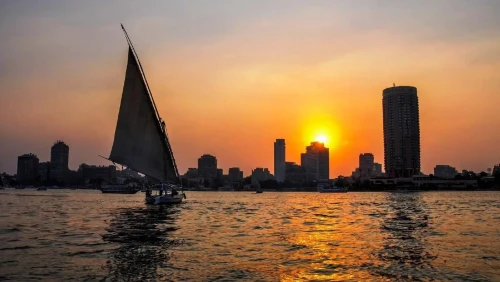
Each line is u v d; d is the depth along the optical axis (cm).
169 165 8081
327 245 3316
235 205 10406
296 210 8362
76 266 2469
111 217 5934
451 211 7906
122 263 2556
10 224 4897
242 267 2466
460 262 2614
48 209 7900
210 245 3281
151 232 4122
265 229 4491
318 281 2159
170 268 2428
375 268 2448
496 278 2222
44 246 3197
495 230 4409
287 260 2675
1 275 2248
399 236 3903
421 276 2264
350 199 16300
